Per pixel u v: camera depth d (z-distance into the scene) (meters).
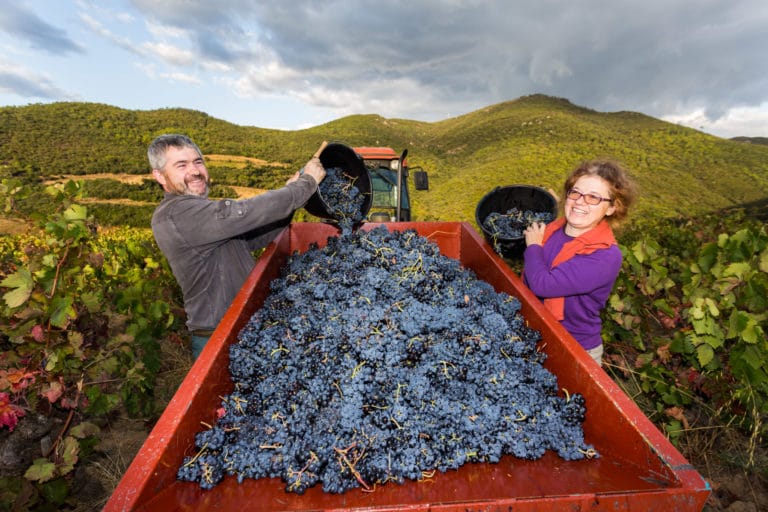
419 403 1.73
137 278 4.85
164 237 2.48
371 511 1.22
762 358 3.01
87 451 3.01
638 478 1.45
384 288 2.41
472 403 1.77
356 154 3.29
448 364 1.92
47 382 2.85
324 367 1.87
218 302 2.68
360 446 1.57
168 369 4.72
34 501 2.52
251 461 1.56
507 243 3.06
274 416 1.74
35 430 2.87
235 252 2.78
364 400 1.76
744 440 3.33
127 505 1.18
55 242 3.04
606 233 2.40
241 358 1.94
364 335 1.97
